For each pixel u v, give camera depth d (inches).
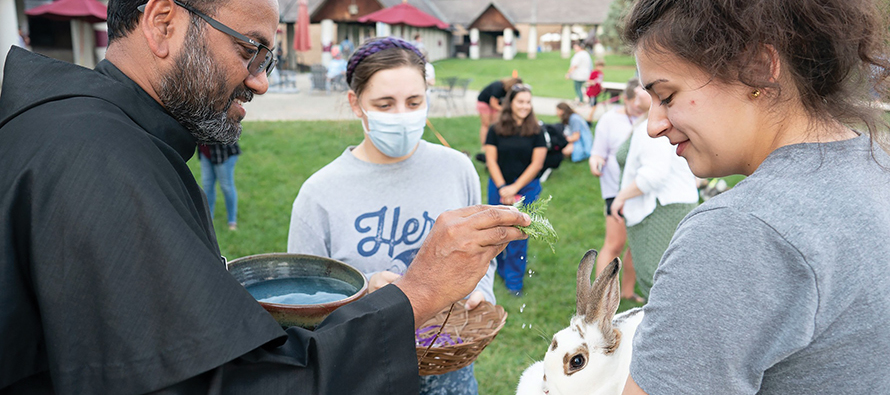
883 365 36.9
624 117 178.9
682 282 37.9
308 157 388.5
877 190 38.4
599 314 56.4
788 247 35.7
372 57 88.9
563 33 1891.0
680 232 40.1
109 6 51.8
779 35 37.0
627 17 43.3
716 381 36.8
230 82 52.8
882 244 36.5
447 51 1736.0
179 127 52.3
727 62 37.8
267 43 53.8
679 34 38.7
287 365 43.2
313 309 54.8
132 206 40.9
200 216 50.4
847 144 39.6
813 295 35.4
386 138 89.4
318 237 92.3
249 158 380.2
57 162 41.2
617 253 177.2
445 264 51.2
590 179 330.6
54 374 40.4
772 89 38.5
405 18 1138.7
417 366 48.7
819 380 37.7
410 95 89.0
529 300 182.1
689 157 43.3
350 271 65.6
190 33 50.1
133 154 42.7
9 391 43.1
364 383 46.3
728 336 36.3
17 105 46.5
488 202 208.1
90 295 40.3
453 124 531.5
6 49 519.8
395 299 48.8
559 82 1014.4
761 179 38.6
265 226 253.8
